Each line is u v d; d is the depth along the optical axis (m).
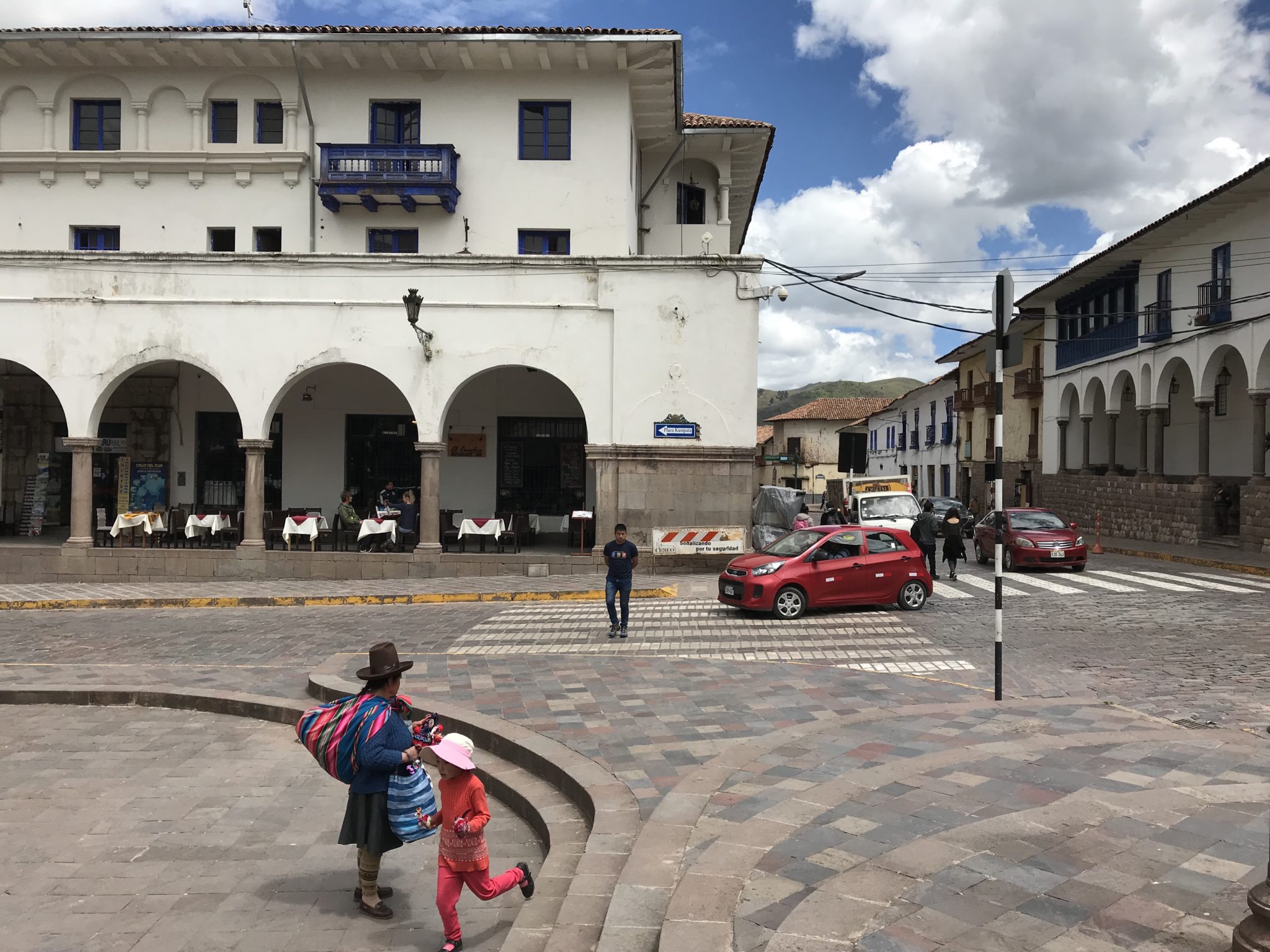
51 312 18.98
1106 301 30.84
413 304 17.84
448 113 22.11
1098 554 25.39
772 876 4.25
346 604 16.64
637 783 6.21
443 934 4.68
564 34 20.50
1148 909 3.77
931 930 3.62
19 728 8.84
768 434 82.75
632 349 18.77
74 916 4.92
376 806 4.81
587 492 22.53
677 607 15.47
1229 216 23.06
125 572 19.06
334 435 22.39
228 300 18.89
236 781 7.25
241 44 20.89
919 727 7.12
